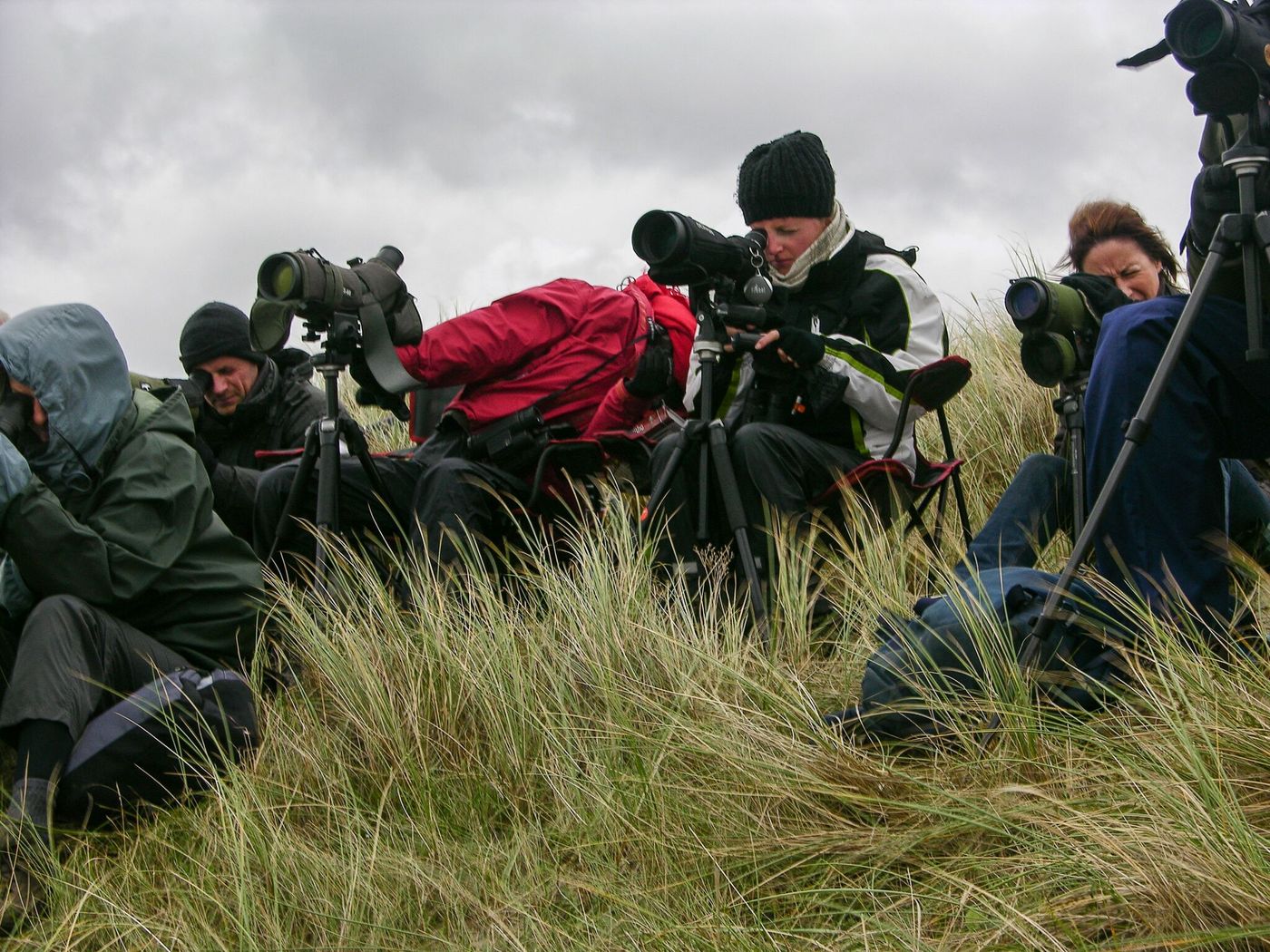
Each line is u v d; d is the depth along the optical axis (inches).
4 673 135.1
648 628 137.1
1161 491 121.3
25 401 133.8
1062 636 119.4
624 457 169.8
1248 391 122.6
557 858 114.3
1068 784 104.6
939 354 162.6
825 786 112.0
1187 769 100.3
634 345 176.2
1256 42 111.2
